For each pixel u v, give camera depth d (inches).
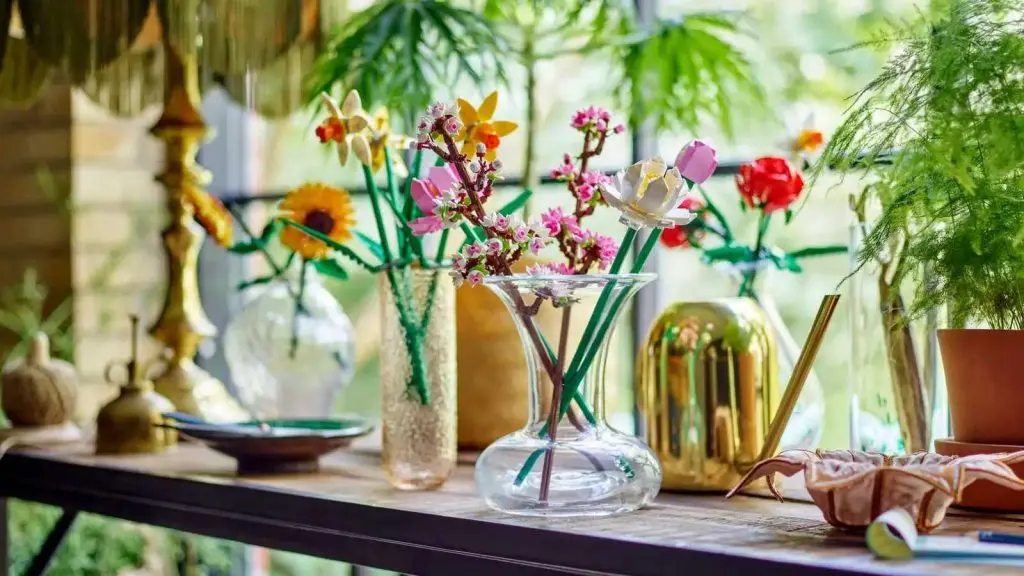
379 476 55.2
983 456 38.8
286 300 65.3
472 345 60.5
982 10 43.1
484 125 47.4
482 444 61.1
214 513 53.2
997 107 41.1
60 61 70.9
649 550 37.5
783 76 107.0
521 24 67.2
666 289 82.9
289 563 113.7
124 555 97.8
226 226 71.1
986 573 32.6
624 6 67.6
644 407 50.7
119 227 102.9
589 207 46.6
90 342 100.3
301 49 75.6
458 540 43.1
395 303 50.6
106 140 102.0
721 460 48.5
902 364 46.4
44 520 94.0
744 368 48.8
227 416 69.9
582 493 42.4
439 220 44.1
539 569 40.5
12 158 104.8
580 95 106.2
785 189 51.9
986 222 42.5
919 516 37.4
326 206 56.4
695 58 67.1
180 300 71.7
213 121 110.1
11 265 105.0
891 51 49.3
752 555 35.3
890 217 44.5
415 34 62.9
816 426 51.4
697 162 42.0
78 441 69.4
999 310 42.9
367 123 49.1
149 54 84.8
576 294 43.5
